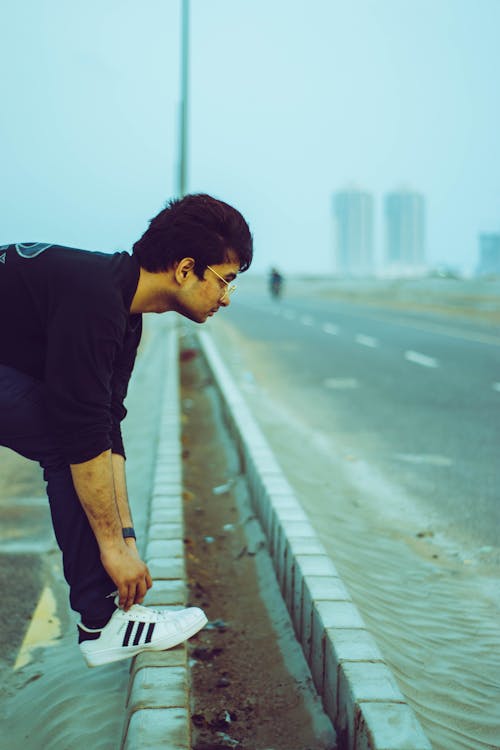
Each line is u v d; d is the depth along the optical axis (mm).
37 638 3449
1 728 2738
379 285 45219
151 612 2684
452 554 4680
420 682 2959
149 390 10477
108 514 2361
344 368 14297
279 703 2879
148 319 28922
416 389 11664
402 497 5934
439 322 25906
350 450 7586
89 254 2283
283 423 8859
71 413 2207
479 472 6715
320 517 5059
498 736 2643
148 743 2145
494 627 3596
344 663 2521
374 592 3840
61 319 2168
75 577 2547
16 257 2250
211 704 2887
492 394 11109
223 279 2344
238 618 3631
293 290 59906
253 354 16781
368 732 2166
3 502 5508
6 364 2350
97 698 2781
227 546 4609
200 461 6742
